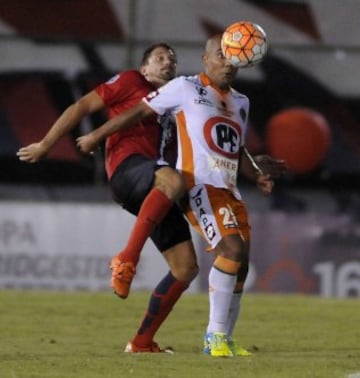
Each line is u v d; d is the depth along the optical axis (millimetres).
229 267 26203
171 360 25547
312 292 56562
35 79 64375
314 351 28781
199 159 26562
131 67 63656
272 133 62094
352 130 64500
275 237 56625
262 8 65062
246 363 25031
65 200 63438
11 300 44688
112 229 56281
